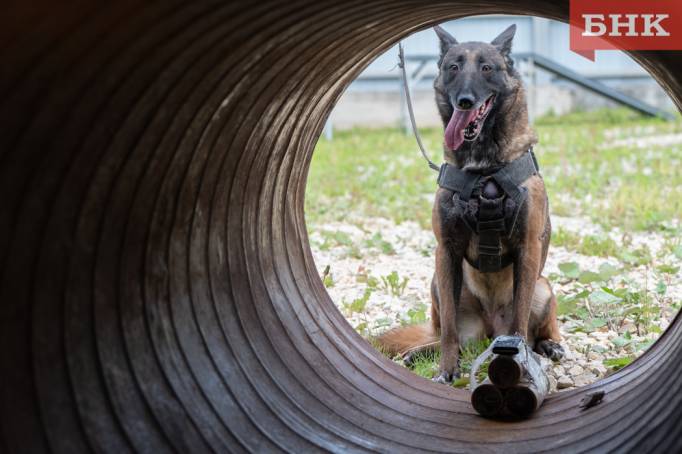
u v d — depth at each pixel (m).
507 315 5.21
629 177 12.31
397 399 4.03
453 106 4.90
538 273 4.84
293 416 3.52
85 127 2.59
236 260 3.93
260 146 3.97
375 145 18.16
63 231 2.68
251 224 4.12
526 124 4.88
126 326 3.04
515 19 23.61
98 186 2.81
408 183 12.28
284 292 4.31
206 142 3.43
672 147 15.69
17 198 2.42
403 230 9.22
